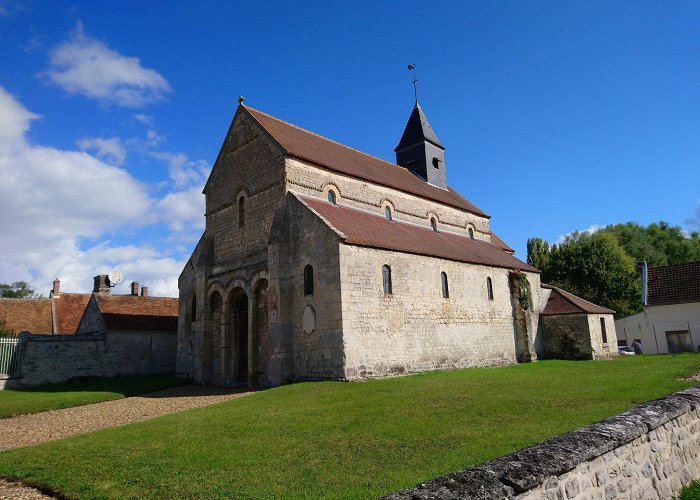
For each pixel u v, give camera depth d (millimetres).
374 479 7754
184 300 28516
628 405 11617
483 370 21500
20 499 8219
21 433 14641
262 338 22500
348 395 14922
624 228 69875
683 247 65938
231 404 15383
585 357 30000
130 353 30219
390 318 20750
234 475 8352
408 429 10578
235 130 26219
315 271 20109
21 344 26047
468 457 8367
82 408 19062
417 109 36094
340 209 23453
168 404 18453
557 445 5621
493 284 28281
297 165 22875
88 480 8742
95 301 32500
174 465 9141
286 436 10734
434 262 24000
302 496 7234
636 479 6457
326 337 19156
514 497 4562
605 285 45406
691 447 8047
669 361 21391
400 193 28000
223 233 26000
